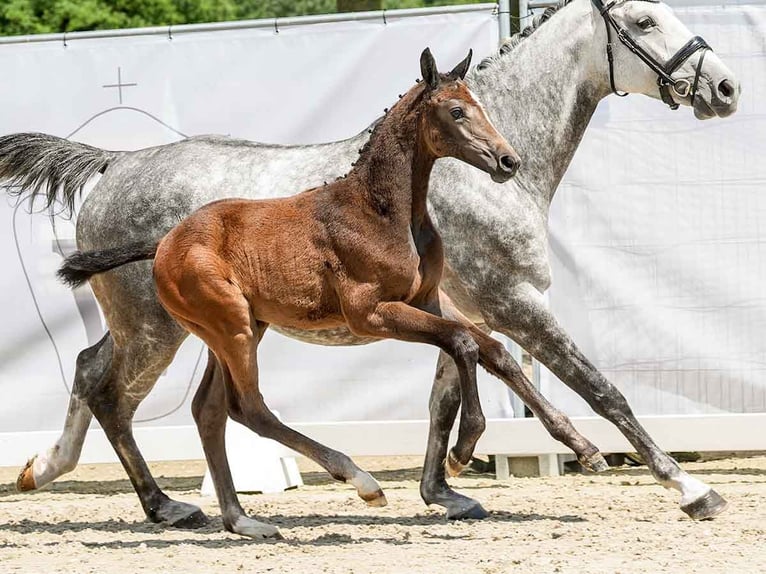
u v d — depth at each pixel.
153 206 8.34
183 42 10.24
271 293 7.07
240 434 9.87
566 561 6.33
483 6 10.02
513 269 8.01
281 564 6.45
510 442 9.81
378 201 6.98
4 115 10.37
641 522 7.59
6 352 10.37
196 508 8.03
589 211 10.02
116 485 10.50
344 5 14.91
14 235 10.35
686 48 8.08
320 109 10.15
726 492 8.70
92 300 10.30
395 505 8.71
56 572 6.39
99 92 10.30
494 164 6.85
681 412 10.00
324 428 9.98
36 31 21.38
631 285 10.01
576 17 8.27
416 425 9.90
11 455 10.18
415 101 7.01
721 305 9.95
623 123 9.99
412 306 7.30
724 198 9.93
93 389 8.25
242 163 8.36
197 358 10.27
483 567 6.19
